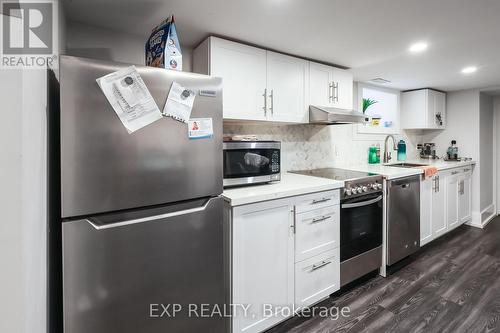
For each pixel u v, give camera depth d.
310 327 1.79
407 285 2.29
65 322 1.01
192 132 1.26
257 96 2.00
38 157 0.85
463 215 3.74
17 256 0.68
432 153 4.20
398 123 3.87
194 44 1.99
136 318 1.15
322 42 1.98
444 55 2.31
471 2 1.44
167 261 1.22
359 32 1.82
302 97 2.28
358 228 2.24
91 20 1.61
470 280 2.35
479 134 3.85
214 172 1.35
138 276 1.14
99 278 1.06
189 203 1.29
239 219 1.54
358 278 2.42
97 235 1.05
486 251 2.98
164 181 1.19
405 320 1.83
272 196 1.65
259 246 1.64
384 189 2.46
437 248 3.09
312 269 1.92
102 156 1.04
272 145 1.93
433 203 3.10
